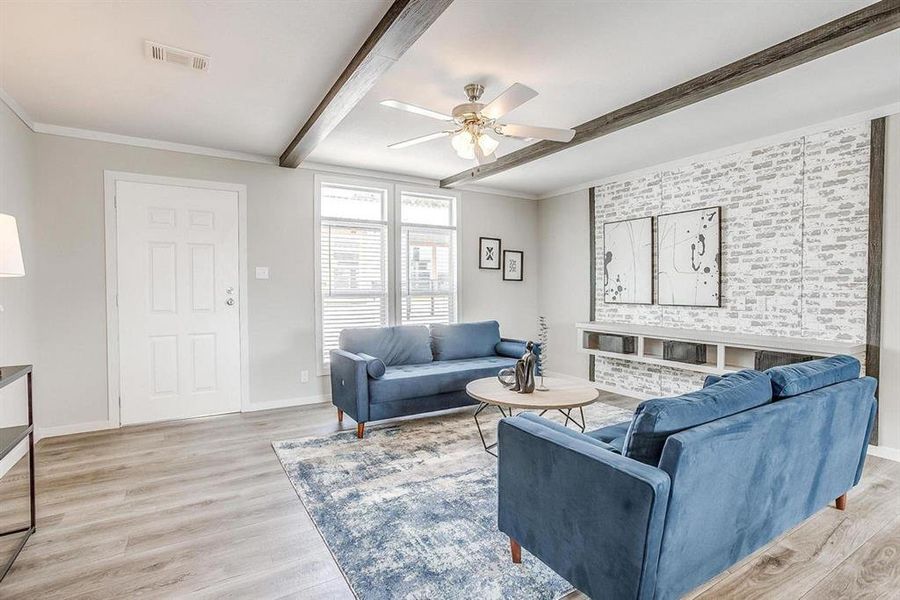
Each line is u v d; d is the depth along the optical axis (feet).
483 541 6.73
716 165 13.37
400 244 16.52
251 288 13.76
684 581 4.81
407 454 10.14
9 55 7.80
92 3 6.41
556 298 19.07
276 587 5.74
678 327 14.48
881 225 10.21
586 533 4.92
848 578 5.95
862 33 6.77
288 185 14.32
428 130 11.78
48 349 11.21
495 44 7.65
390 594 5.59
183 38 7.36
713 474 4.81
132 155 12.13
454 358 15.15
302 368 14.62
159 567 6.12
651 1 6.48
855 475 7.55
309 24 7.00
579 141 11.67
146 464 9.61
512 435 5.98
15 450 9.68
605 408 14.07
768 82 8.99
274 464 9.63
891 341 10.12
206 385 13.17
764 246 12.32
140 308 12.29
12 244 6.26
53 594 5.57
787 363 10.77
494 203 18.75
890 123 10.06
